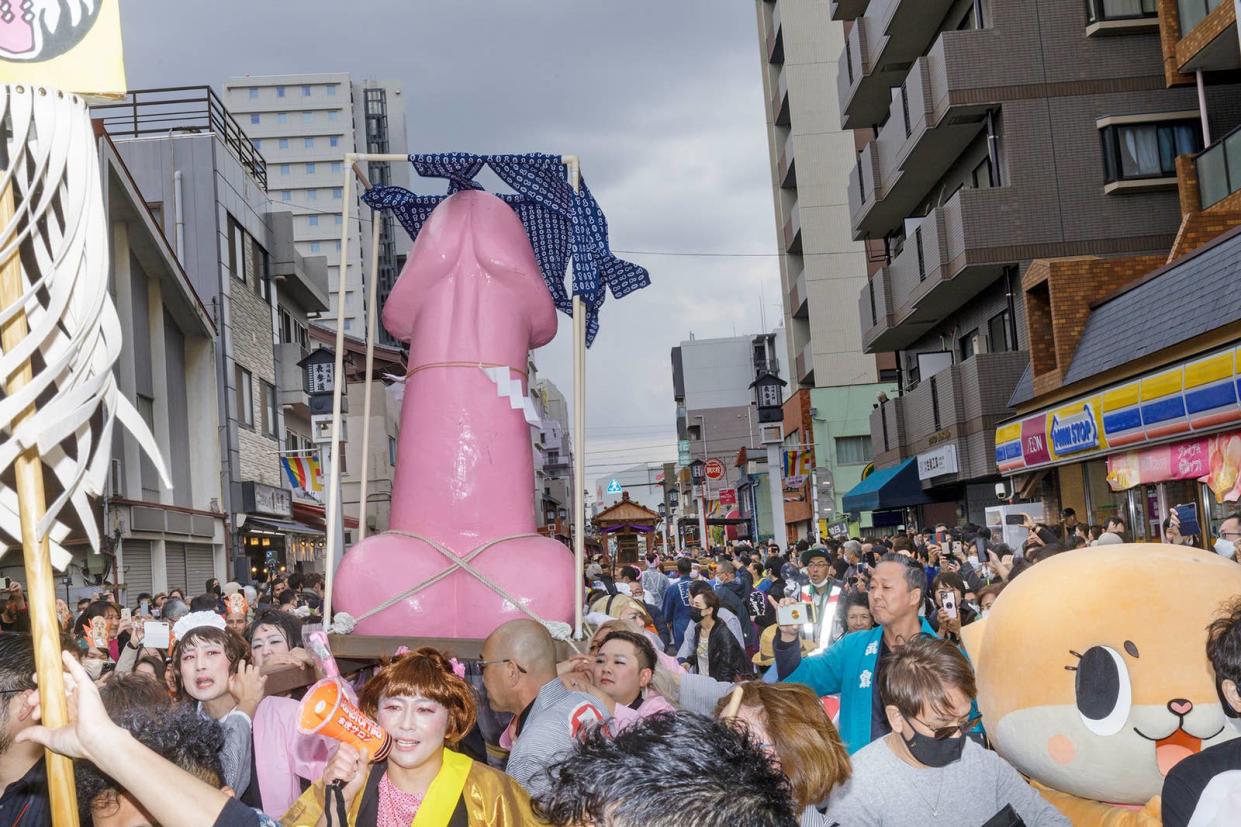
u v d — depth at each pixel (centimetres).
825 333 4366
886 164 2802
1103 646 386
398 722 319
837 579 1294
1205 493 1594
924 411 2738
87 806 296
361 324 10106
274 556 3272
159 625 784
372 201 724
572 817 183
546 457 8338
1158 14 2083
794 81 4447
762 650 1018
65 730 253
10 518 286
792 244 4625
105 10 289
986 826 352
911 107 2517
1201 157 1842
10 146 278
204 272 2817
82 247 281
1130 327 1709
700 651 960
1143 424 1614
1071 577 411
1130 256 2052
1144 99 2281
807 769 338
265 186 3506
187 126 2998
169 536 2398
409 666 326
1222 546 959
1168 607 388
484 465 645
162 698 395
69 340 280
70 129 282
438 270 668
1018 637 406
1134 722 380
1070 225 2269
